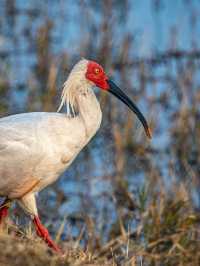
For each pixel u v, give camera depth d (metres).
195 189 16.09
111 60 19.23
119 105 17.77
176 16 21.73
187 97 18.20
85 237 13.50
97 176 16.23
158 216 13.25
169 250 12.86
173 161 16.66
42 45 19.39
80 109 10.87
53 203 15.24
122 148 16.61
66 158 10.62
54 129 10.48
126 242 12.80
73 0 21.83
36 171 10.42
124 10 21.41
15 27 21.03
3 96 17.81
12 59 19.77
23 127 10.43
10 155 10.33
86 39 19.55
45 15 20.47
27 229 10.95
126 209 14.44
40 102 17.72
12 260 8.62
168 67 19.44
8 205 10.70
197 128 17.50
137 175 16.59
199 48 20.25
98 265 9.80
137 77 18.95
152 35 20.78
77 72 11.09
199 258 12.93
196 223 14.01
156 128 17.86
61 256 9.23
